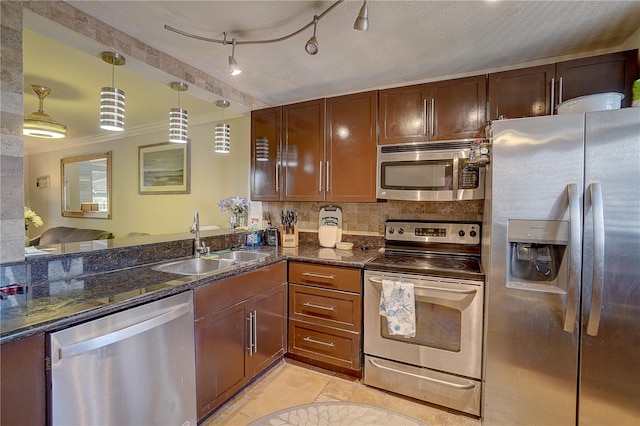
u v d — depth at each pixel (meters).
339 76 2.40
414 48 1.95
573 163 1.46
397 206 2.63
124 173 4.37
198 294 1.61
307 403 1.94
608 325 1.42
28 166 5.80
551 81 1.90
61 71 2.38
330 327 2.23
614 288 1.40
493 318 1.64
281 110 2.72
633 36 1.78
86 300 1.25
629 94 1.75
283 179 2.72
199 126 3.62
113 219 4.51
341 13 1.59
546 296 1.53
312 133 2.59
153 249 2.00
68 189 5.11
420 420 1.80
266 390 2.08
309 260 2.29
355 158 2.43
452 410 1.88
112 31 1.70
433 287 1.87
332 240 2.78
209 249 2.35
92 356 1.17
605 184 1.41
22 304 1.20
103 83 2.60
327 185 2.53
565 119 1.47
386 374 2.05
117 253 1.80
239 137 3.30
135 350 1.31
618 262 1.39
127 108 3.21
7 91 1.34
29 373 1.01
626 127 1.38
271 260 2.20
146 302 1.36
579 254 1.44
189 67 2.18
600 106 1.49
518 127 1.55
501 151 1.59
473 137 2.08
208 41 1.81
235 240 2.67
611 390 1.44
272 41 1.73
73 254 1.61
